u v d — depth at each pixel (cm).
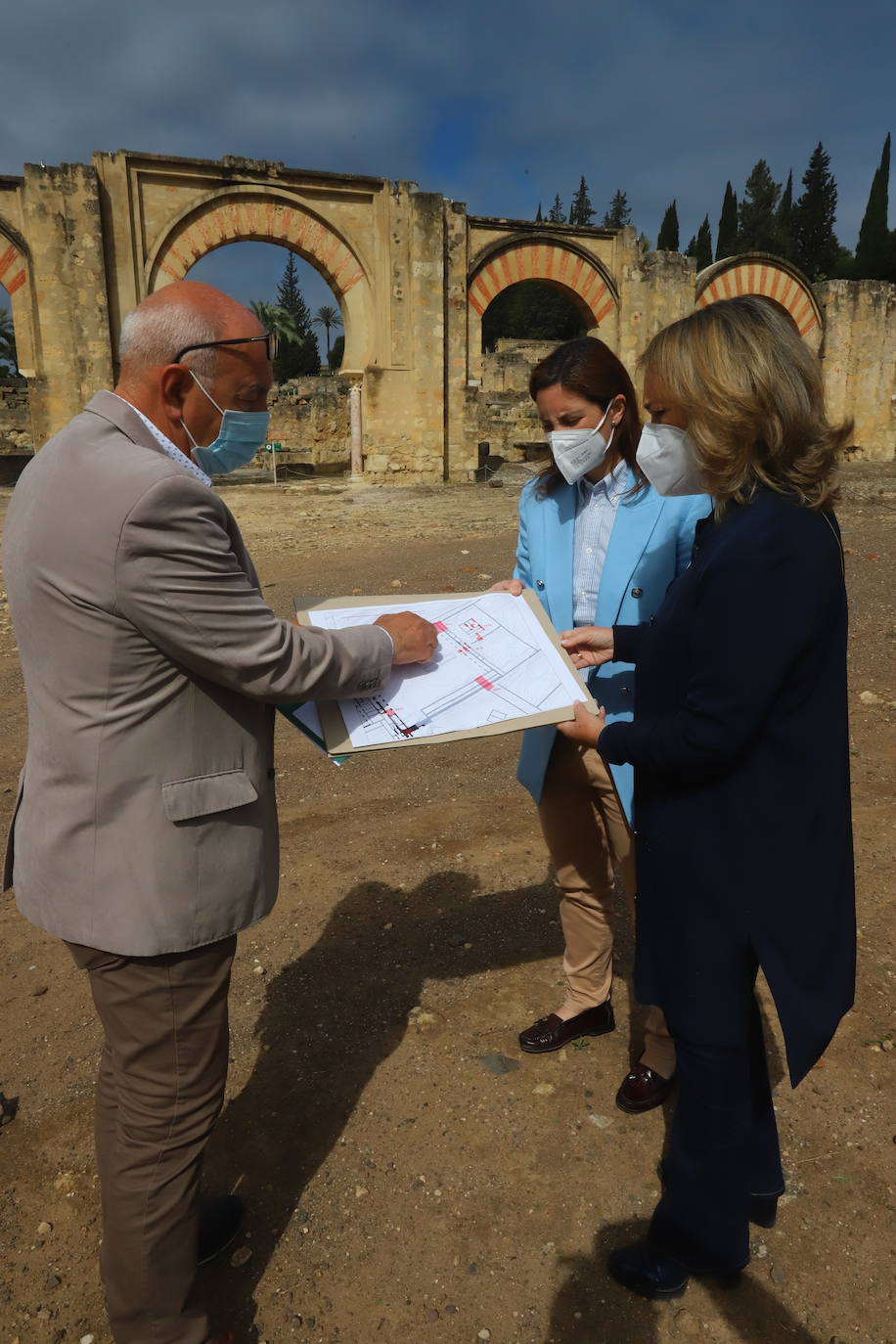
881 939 326
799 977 176
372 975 313
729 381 162
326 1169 237
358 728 185
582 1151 241
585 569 257
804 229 6000
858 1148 240
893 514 1388
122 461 155
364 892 365
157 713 163
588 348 235
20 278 1797
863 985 303
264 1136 247
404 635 196
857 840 395
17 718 548
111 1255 176
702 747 168
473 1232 218
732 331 164
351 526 1326
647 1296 201
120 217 1814
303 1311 200
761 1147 208
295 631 171
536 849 396
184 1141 174
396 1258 212
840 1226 218
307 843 409
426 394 2108
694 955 180
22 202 1769
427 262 2042
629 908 358
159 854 164
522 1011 295
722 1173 188
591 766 251
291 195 1923
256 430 186
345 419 2688
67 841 165
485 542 1123
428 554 1034
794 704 168
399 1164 238
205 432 180
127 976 168
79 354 1820
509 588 230
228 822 174
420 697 194
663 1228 198
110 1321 182
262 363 179
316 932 339
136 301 1861
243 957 325
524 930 338
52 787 166
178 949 166
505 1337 194
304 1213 224
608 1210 224
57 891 167
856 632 695
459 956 323
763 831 173
